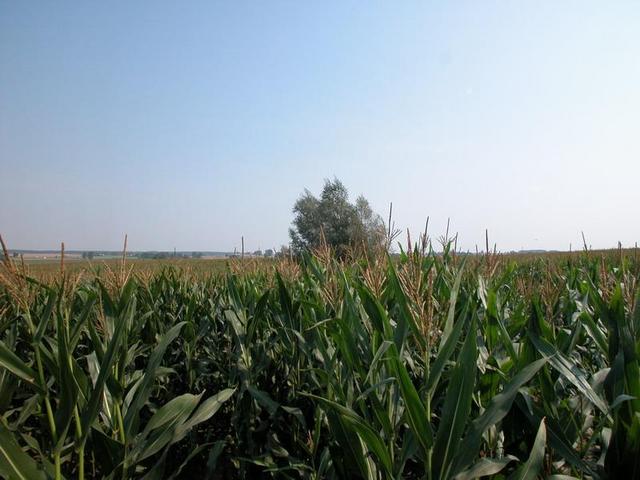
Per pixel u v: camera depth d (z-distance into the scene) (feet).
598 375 8.03
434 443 6.68
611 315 8.06
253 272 22.18
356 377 10.02
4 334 15.30
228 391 9.63
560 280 14.66
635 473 6.39
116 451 8.52
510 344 8.35
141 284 19.66
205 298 22.04
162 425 8.99
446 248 16.10
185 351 17.52
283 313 13.41
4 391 8.89
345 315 10.26
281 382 15.71
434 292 11.76
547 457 7.97
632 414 6.70
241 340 14.28
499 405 6.42
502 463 6.69
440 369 6.93
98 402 7.50
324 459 9.61
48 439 12.49
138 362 19.22
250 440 13.15
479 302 12.13
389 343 7.07
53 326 16.19
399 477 7.28
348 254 16.19
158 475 8.41
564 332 9.77
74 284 10.55
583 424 8.45
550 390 7.84
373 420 8.71
